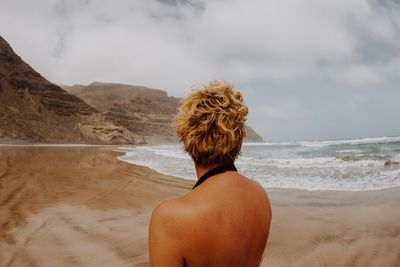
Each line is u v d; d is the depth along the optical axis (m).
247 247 1.00
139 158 21.50
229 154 1.06
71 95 104.38
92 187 9.50
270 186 8.99
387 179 9.41
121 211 6.61
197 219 0.91
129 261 4.04
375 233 4.77
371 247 4.24
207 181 1.02
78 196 8.13
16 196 8.02
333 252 4.10
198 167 1.10
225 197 0.97
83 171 13.49
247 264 1.03
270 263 3.81
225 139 1.03
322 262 3.81
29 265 3.95
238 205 0.99
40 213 6.42
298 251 4.15
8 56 97.38
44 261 4.06
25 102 89.12
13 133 73.75
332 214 5.87
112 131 94.06
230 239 0.94
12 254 4.28
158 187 9.52
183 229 0.90
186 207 0.93
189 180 10.77
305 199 7.21
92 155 24.97
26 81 96.12
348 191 8.02
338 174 10.69
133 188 9.35
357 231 4.89
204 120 1.04
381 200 6.87
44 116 90.00
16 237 4.96
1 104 80.56
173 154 25.72
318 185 8.93
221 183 1.00
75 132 92.06
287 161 15.66
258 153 25.39
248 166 13.83
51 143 77.12
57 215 6.26
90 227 5.45
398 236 4.61
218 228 0.92
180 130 1.09
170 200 0.96
